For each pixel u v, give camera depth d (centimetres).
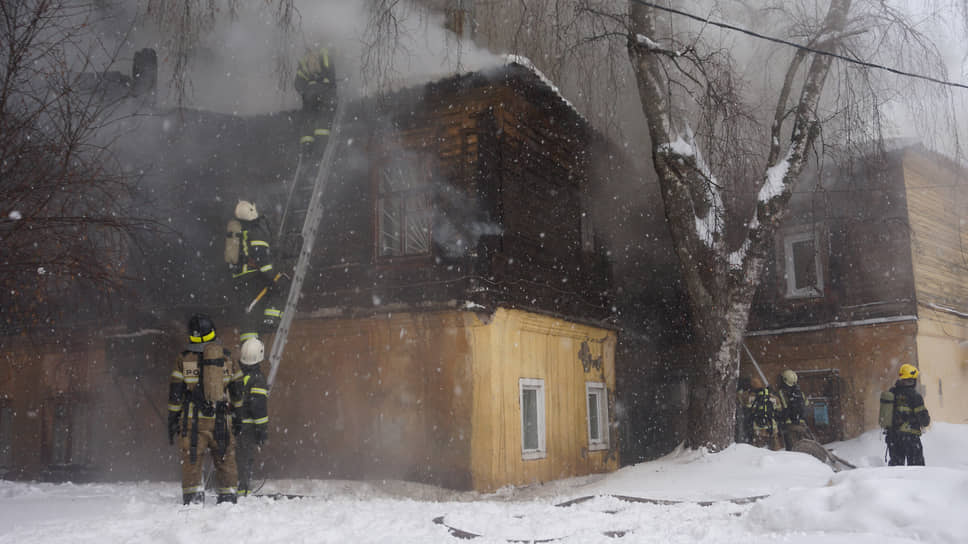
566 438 1359
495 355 1177
